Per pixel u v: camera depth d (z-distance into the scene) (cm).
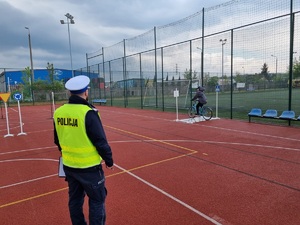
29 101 3516
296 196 430
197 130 1053
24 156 754
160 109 1967
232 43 1324
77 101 286
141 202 425
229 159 641
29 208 424
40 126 1359
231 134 945
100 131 280
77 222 311
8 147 887
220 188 470
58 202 442
